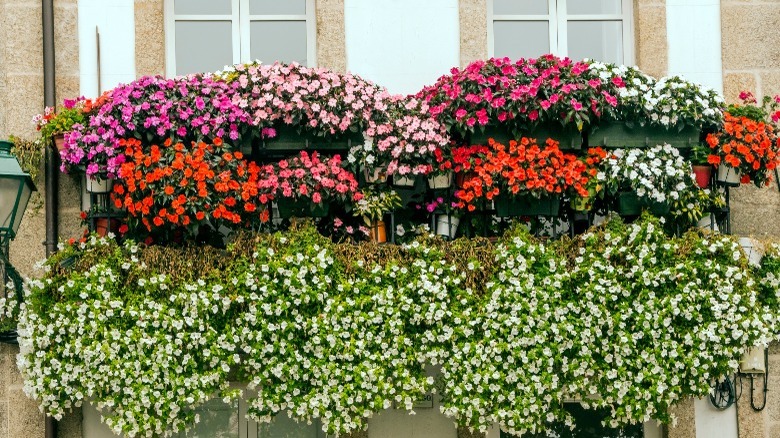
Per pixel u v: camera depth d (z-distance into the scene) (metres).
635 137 10.47
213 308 9.82
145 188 9.97
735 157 10.45
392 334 9.91
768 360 10.80
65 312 9.81
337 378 9.85
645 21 11.20
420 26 11.10
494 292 9.92
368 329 9.91
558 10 11.40
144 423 9.81
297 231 10.02
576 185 10.25
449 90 10.39
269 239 9.98
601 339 9.97
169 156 10.05
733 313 10.01
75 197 10.64
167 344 9.78
